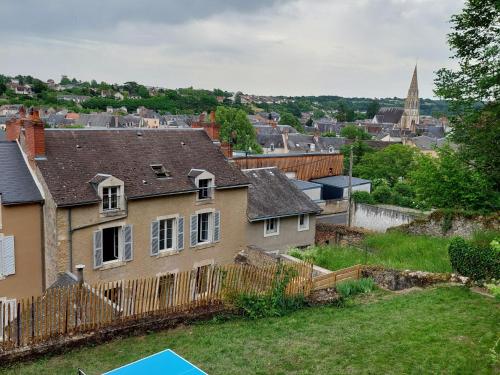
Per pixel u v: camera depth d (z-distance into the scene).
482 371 10.83
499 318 13.80
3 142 22.66
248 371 11.77
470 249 17.69
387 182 58.12
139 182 23.33
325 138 105.44
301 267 18.00
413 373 11.06
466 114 25.89
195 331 14.70
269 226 29.33
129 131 26.11
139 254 23.20
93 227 21.42
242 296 16.22
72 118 129.12
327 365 11.84
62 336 13.26
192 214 25.06
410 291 17.86
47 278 21.61
